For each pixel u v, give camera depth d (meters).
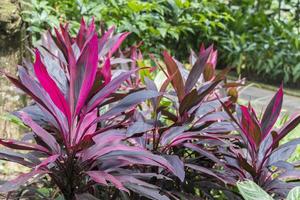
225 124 1.73
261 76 6.23
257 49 6.27
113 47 1.99
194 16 6.14
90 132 1.52
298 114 1.73
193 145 1.64
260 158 1.71
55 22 4.30
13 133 2.81
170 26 5.78
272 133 1.63
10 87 2.84
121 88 2.19
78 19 4.98
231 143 1.78
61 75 1.61
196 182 1.72
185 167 1.72
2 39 2.81
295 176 1.64
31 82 1.48
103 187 1.72
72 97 1.43
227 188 1.75
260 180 1.67
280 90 1.65
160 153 1.61
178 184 1.70
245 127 1.63
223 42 6.33
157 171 1.67
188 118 1.70
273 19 6.64
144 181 1.57
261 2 6.93
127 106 1.47
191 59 2.28
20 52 2.95
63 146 1.62
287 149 1.77
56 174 1.49
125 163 1.46
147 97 1.48
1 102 2.81
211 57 2.08
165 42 6.03
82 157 1.44
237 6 6.84
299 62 6.15
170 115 1.73
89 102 1.47
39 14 4.34
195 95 1.61
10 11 2.84
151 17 5.64
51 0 5.01
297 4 6.89
